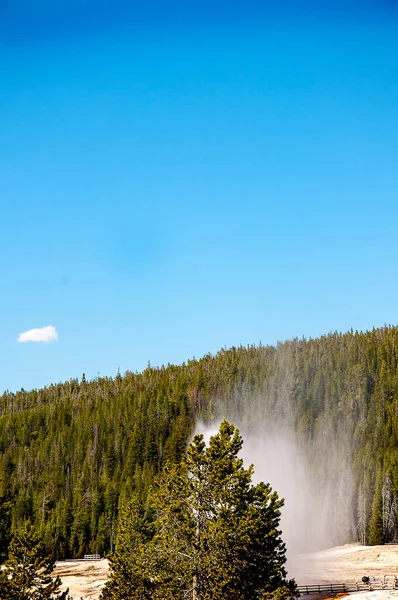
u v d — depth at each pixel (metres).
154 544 41.25
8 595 45.66
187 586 39.75
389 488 125.50
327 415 173.88
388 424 158.50
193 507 40.91
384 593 64.56
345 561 98.88
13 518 141.25
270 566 40.88
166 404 191.62
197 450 41.75
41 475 167.50
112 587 55.16
